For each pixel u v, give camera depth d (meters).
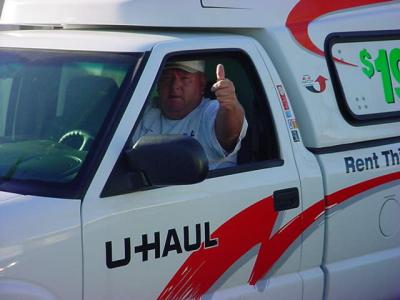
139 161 13.77
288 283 16.58
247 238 15.73
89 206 13.66
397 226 18.55
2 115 15.93
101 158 13.91
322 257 17.20
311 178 16.77
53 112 15.23
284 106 16.69
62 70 15.50
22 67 16.11
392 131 18.67
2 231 12.95
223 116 15.67
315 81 17.47
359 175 17.67
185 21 15.95
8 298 12.93
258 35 17.08
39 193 13.71
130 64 14.75
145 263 14.33
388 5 19.56
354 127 17.92
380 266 18.28
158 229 14.45
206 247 15.13
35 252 13.12
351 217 17.56
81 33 16.22
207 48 15.70
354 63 18.38
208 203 15.09
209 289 15.34
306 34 17.53
